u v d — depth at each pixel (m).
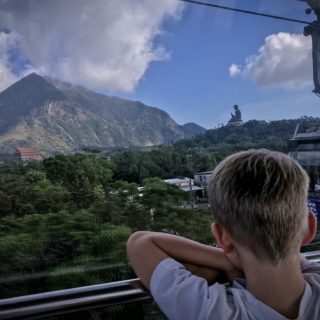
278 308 1.08
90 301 1.59
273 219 1.02
